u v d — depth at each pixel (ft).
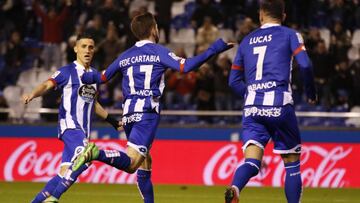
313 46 163.63
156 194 128.67
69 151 84.64
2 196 122.21
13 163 150.10
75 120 86.02
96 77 87.30
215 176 146.72
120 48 166.71
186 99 161.48
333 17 182.50
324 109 160.86
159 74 81.82
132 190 133.90
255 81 78.18
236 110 158.71
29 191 130.62
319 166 144.77
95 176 147.84
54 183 83.82
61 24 182.60
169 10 183.42
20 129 151.64
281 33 78.23
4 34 188.96
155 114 81.92
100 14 173.68
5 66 179.22
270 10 79.82
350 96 161.27
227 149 147.02
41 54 185.57
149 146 81.76
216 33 172.04
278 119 76.89
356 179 143.74
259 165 77.00
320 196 128.57
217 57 161.48
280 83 77.20
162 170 148.77
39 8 183.83
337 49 164.55
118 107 160.45
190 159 148.25
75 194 126.00
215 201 118.32
